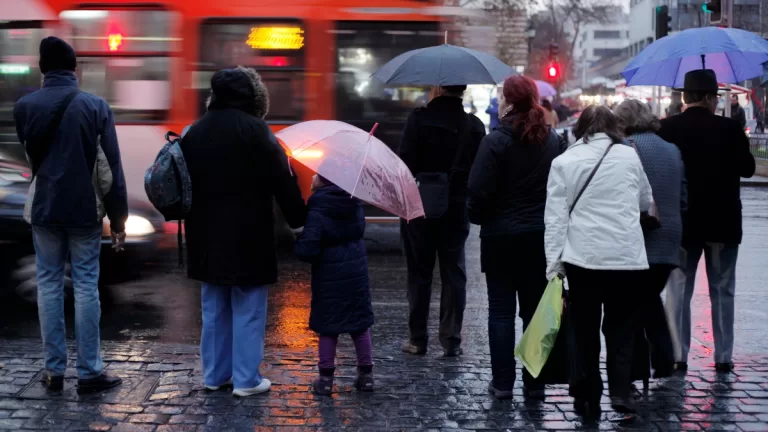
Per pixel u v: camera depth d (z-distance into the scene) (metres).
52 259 5.47
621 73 6.97
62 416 5.13
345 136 5.41
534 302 5.63
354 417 5.22
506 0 28.95
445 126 6.38
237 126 5.34
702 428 5.16
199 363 6.22
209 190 5.38
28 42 10.85
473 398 5.62
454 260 6.54
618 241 5.03
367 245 12.05
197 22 10.89
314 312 5.56
